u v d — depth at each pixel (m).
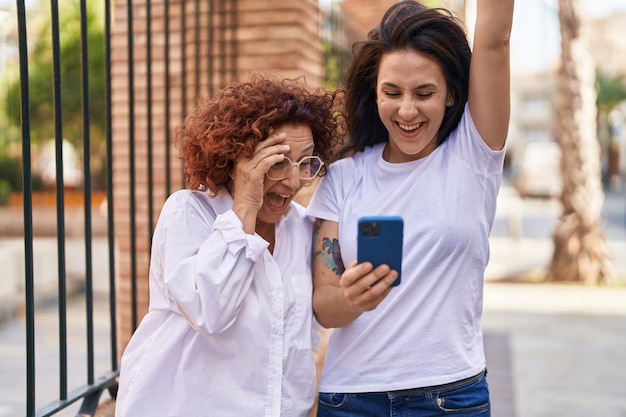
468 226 1.67
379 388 1.68
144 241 4.32
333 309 1.70
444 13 1.70
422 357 1.66
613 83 32.19
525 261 10.66
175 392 1.58
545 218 17.69
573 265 8.97
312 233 1.84
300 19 3.91
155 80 4.16
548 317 7.09
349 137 1.89
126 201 4.38
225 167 1.62
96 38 12.10
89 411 2.18
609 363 5.46
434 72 1.66
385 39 1.68
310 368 1.68
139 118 4.25
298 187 1.63
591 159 8.92
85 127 2.12
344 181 1.83
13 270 8.58
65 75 12.57
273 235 1.74
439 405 1.66
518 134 48.62
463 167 1.69
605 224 16.48
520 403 4.55
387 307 1.68
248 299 1.59
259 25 3.93
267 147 1.57
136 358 1.62
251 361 1.58
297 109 1.60
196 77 3.25
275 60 3.91
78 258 9.61
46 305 8.38
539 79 48.22
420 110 1.66
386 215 1.72
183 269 1.51
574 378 5.09
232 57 3.95
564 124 8.95
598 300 7.92
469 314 1.70
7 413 4.46
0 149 13.89
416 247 1.67
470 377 1.69
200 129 1.62
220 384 1.57
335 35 5.12
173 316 1.61
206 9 3.95
